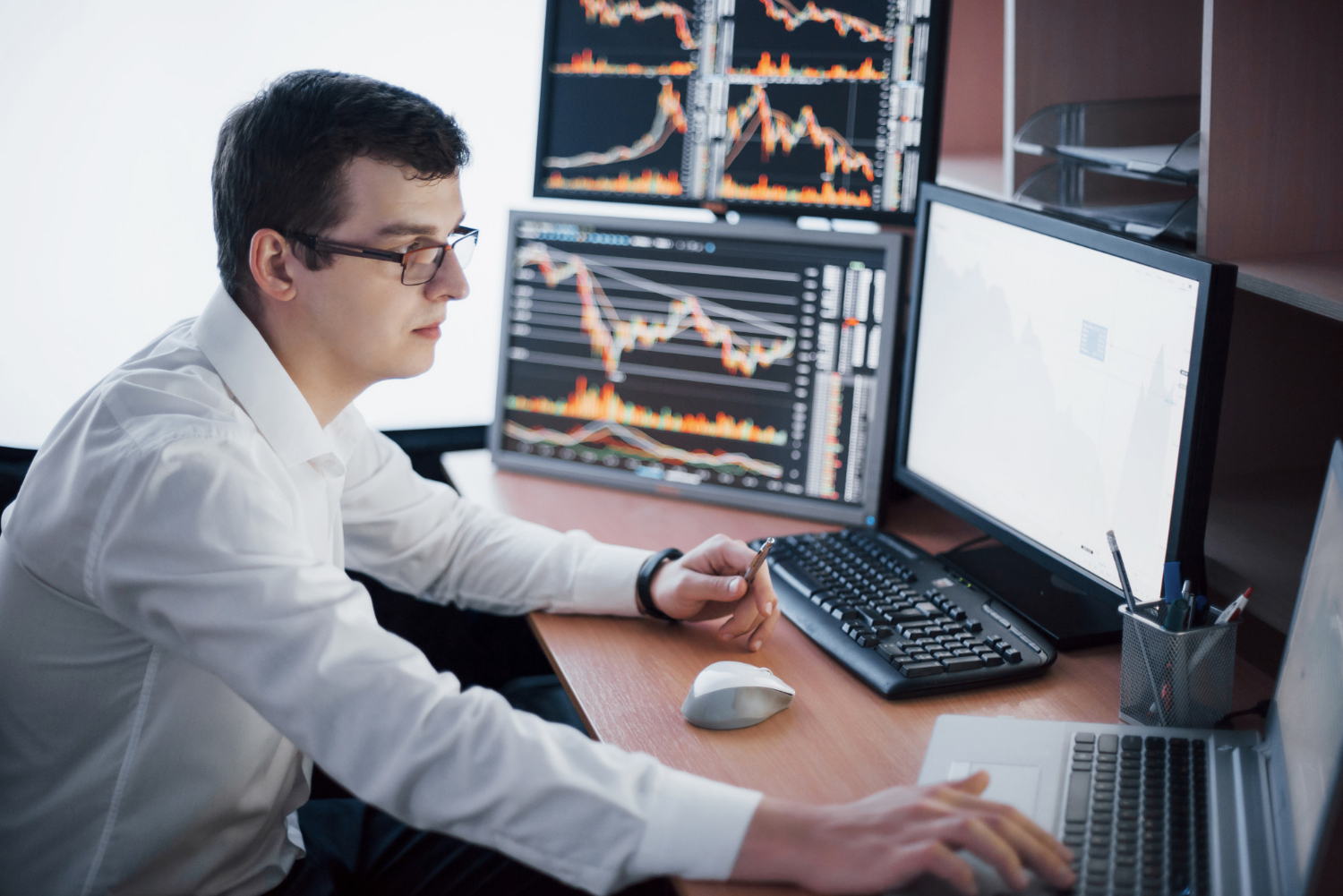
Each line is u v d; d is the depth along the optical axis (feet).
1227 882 2.33
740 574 3.66
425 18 5.77
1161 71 4.80
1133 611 3.08
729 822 2.46
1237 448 4.30
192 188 5.53
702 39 4.98
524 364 5.22
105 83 5.26
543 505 4.87
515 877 3.61
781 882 2.46
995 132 6.09
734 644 3.68
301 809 4.05
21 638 2.99
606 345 5.06
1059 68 4.61
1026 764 2.83
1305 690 2.52
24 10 5.08
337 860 3.75
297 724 2.61
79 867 3.04
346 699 2.58
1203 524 3.15
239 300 3.23
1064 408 3.62
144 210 5.49
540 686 4.92
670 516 4.78
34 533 2.88
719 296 4.83
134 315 5.63
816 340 4.68
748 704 3.11
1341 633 2.29
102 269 5.51
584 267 5.07
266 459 3.06
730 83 4.97
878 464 4.58
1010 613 3.69
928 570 4.03
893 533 4.59
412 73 5.83
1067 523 3.65
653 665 3.52
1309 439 4.38
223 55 5.41
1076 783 2.73
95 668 2.98
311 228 3.00
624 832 2.46
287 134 2.95
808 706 3.28
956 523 4.72
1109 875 2.39
